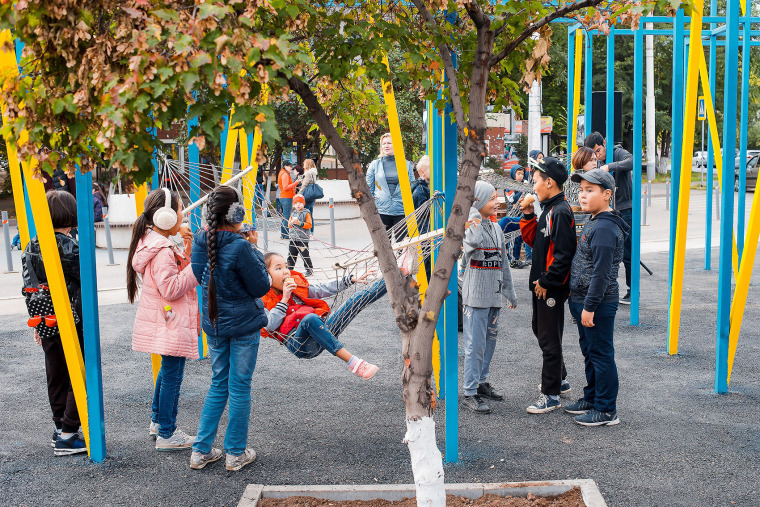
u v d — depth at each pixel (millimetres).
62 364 4586
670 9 2914
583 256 4836
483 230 5223
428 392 3148
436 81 3775
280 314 4590
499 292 5312
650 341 7258
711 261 12305
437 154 4711
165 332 4402
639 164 7805
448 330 4227
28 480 4172
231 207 4070
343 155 3057
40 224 4129
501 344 7270
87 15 2146
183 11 2131
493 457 4367
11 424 5148
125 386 6023
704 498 3785
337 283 4852
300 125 21797
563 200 5082
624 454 4398
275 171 24203
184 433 4715
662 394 5609
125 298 9781
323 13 3045
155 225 4422
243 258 4055
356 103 4078
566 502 3604
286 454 4504
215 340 4227
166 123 2143
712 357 6652
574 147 9172
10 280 11469
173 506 3807
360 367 4574
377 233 3121
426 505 3133
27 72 2445
